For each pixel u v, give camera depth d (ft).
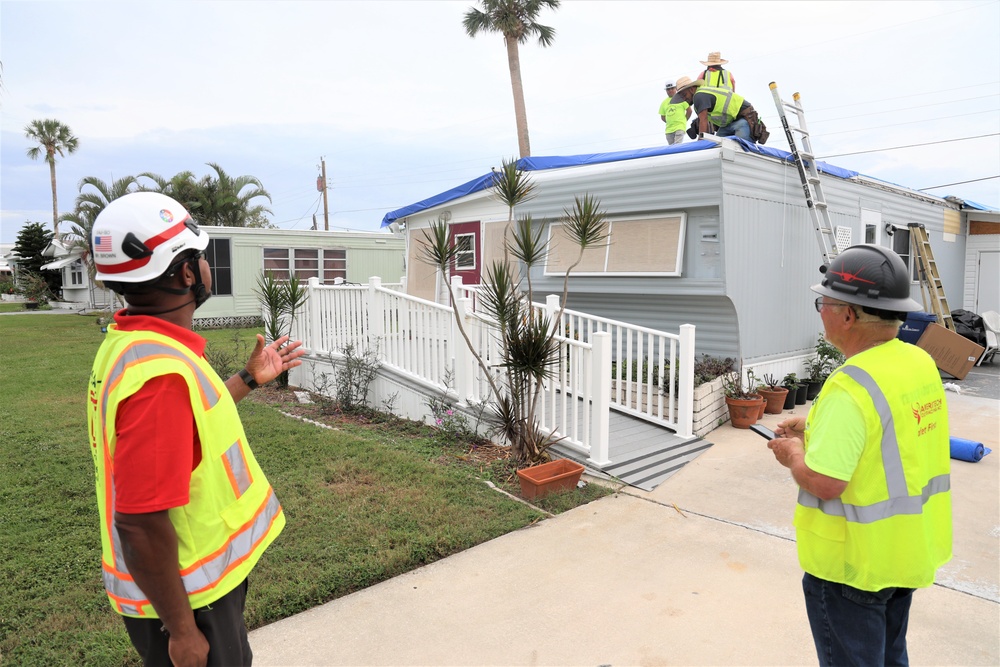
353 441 20.47
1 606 10.82
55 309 102.63
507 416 18.44
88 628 10.21
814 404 6.84
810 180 28.35
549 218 30.40
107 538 5.80
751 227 25.99
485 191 33.24
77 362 37.78
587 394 18.86
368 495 15.80
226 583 5.71
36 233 111.86
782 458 7.05
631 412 23.89
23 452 19.48
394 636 10.24
